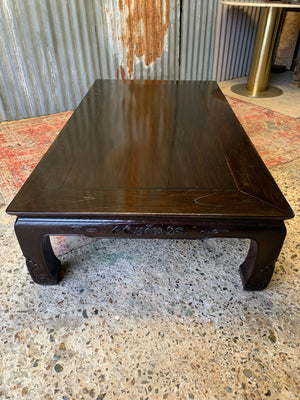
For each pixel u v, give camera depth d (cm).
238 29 357
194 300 108
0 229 140
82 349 93
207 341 95
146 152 116
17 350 93
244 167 109
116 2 260
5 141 222
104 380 86
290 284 114
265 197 94
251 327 99
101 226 92
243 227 92
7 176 178
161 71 324
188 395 82
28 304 106
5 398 82
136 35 286
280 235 93
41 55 252
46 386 84
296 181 174
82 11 252
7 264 122
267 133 230
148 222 91
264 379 85
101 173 104
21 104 262
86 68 279
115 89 188
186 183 99
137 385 84
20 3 226
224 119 147
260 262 101
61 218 91
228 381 85
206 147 121
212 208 88
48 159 112
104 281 115
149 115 150
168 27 300
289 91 333
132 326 99
